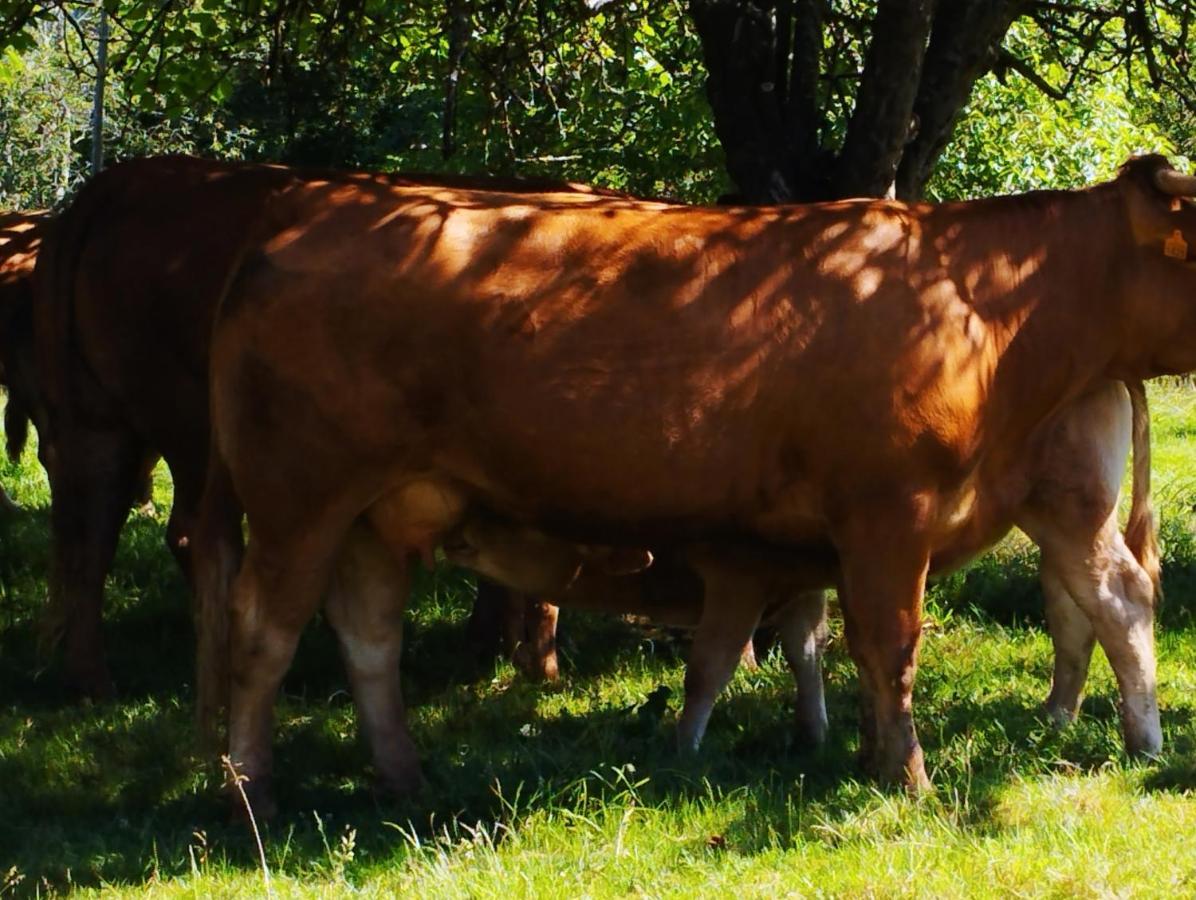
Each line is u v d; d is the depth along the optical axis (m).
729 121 10.82
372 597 8.02
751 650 10.41
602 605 8.55
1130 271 7.78
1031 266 7.61
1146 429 8.27
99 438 9.97
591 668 10.61
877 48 10.10
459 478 7.54
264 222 7.62
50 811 7.90
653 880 6.36
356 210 7.48
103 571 10.10
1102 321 7.78
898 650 7.40
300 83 12.06
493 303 7.25
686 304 7.27
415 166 17.03
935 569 7.86
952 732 8.59
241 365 7.39
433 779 8.11
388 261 7.30
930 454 7.29
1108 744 8.12
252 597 7.52
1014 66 12.16
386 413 7.30
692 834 6.96
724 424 7.28
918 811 7.01
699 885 6.25
